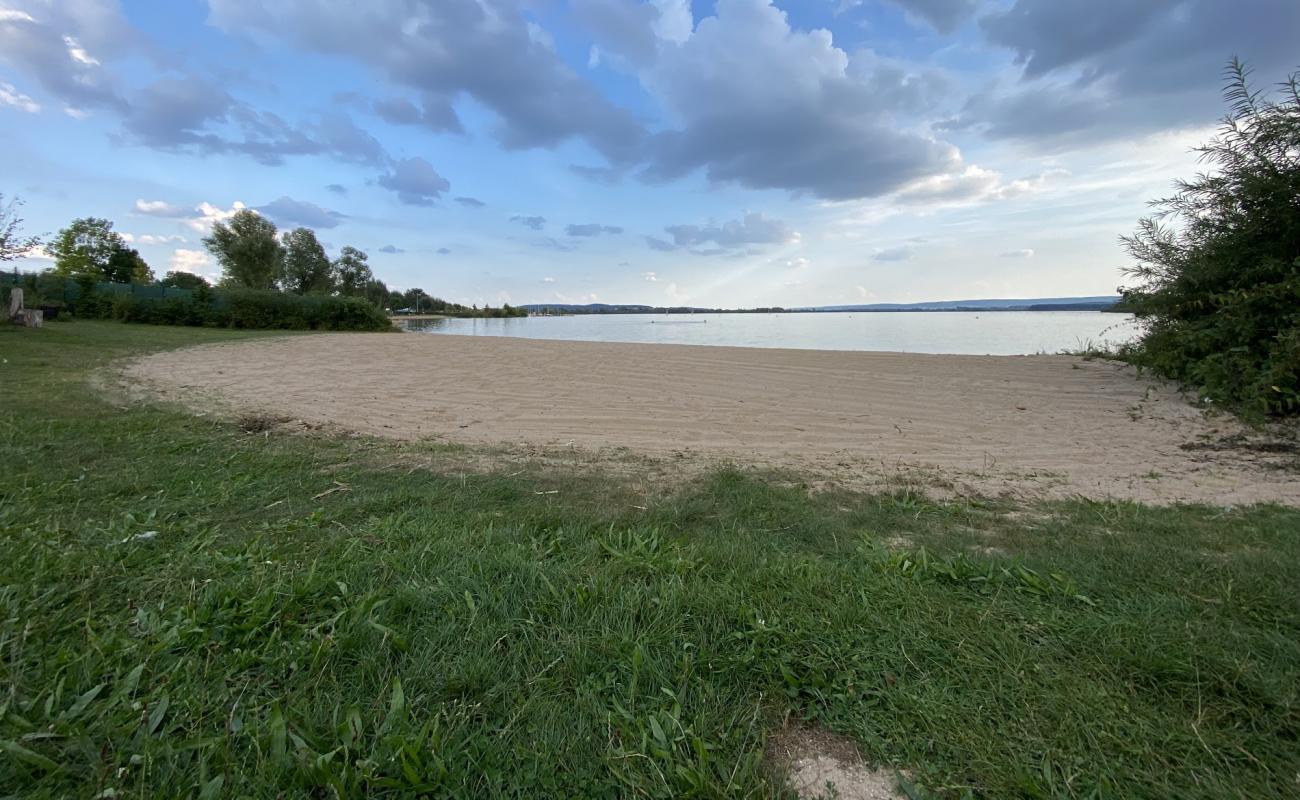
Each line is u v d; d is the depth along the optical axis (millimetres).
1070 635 1980
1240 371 6410
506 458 4676
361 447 4832
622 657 1863
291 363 10812
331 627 1976
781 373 9750
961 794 1399
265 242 42312
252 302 24750
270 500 3420
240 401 6789
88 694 1572
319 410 6461
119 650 1791
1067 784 1400
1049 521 3375
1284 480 4305
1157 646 1899
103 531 2734
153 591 2211
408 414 6422
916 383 8648
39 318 14461
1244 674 1741
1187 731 1554
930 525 3283
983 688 1731
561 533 2969
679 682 1764
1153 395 7238
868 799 1413
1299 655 1852
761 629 1990
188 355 11539
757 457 4895
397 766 1407
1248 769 1451
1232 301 6547
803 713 1692
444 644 1913
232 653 1812
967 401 7359
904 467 4625
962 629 2023
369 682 1729
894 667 1836
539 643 1932
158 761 1415
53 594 2113
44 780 1339
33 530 2717
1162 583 2398
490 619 2066
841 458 4895
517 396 7668
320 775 1370
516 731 1555
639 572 2508
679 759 1471
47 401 6113
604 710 1631
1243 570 2490
